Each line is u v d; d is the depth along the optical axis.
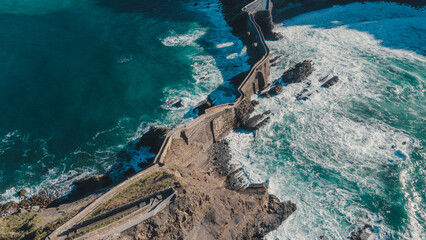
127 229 45.31
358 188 60.19
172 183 51.16
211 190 54.00
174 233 46.38
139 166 64.62
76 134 71.50
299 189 60.41
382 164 64.38
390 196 58.44
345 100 80.19
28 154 67.00
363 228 53.88
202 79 87.62
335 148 68.44
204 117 66.81
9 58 90.38
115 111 77.31
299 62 93.12
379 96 80.88
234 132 73.62
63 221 46.03
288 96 81.69
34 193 59.88
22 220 52.12
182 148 63.59
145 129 73.19
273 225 53.78
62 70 87.88
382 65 91.00
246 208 53.16
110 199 50.34
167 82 86.44
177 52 98.38
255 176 62.94
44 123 73.25
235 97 80.25
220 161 66.00
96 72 88.12
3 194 59.75
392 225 54.16
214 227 48.72
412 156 65.38
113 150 68.50
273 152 68.12
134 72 89.19
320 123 74.31
